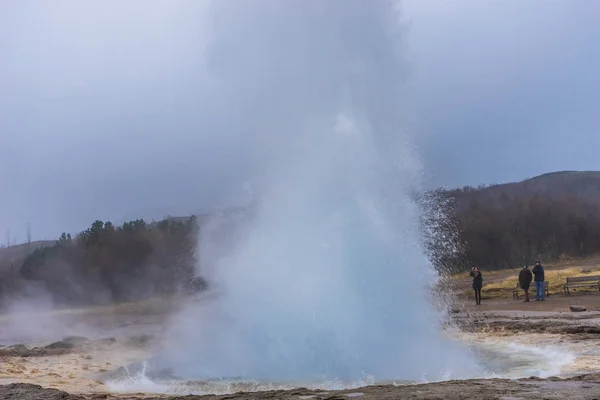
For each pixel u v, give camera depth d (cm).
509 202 6562
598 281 2703
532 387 824
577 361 1159
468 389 823
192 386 1104
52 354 1653
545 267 4359
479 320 1867
